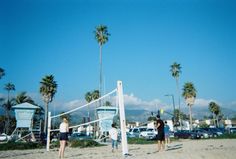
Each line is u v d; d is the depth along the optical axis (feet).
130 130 128.77
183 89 182.19
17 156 41.24
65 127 36.91
